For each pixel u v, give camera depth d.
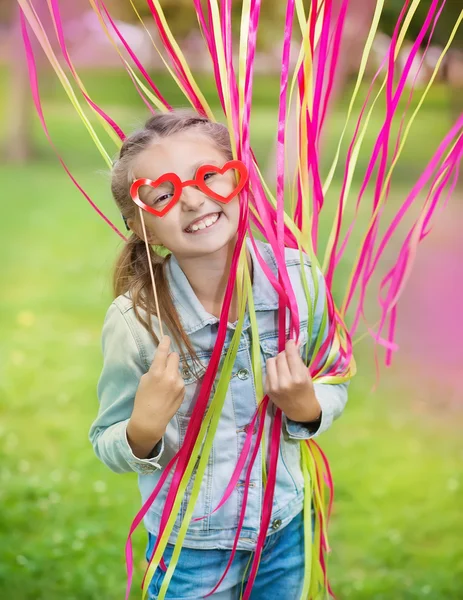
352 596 2.53
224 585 1.60
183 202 1.41
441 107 11.61
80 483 3.25
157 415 1.43
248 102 1.42
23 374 4.48
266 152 12.05
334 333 1.65
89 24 14.10
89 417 3.96
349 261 5.96
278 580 1.64
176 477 1.52
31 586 2.54
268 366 1.46
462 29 4.02
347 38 6.88
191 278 1.54
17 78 13.33
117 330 1.55
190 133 1.47
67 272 6.91
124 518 2.98
